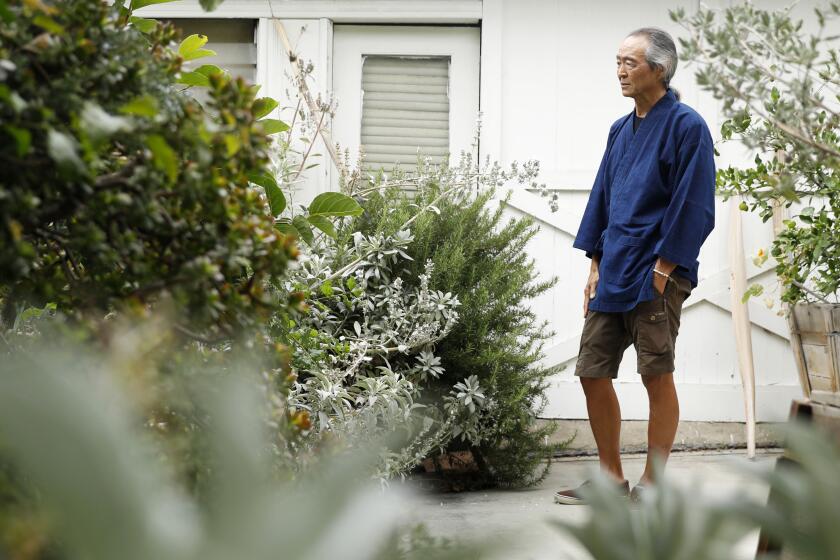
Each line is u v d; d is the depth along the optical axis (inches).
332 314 144.3
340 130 201.5
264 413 33.1
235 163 35.8
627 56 137.3
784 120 47.0
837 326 97.6
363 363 134.0
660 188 135.9
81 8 32.9
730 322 190.5
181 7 198.7
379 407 121.8
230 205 36.1
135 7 51.4
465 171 167.2
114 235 32.9
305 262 118.4
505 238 163.8
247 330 36.3
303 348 109.3
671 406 134.6
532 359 156.5
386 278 144.8
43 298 37.2
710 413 189.2
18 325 43.3
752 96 46.8
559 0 196.5
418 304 141.6
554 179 194.4
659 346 133.3
